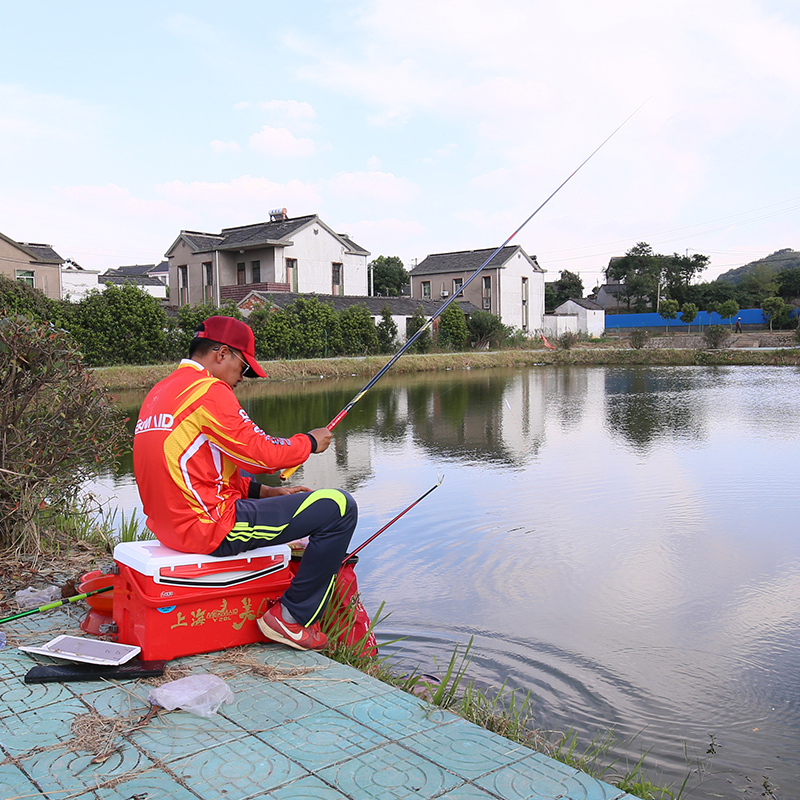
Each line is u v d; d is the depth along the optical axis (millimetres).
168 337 24562
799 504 7258
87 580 2857
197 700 2119
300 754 1888
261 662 2473
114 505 6887
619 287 68812
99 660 2336
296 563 2787
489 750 1920
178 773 1788
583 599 4707
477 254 45750
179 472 2344
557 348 39656
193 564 2432
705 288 62531
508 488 8055
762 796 2613
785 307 51375
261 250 35000
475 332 38500
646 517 6805
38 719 2066
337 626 2840
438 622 4305
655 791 2570
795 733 3072
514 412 15359
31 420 3867
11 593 3275
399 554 5676
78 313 22688
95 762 1835
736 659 3803
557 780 1773
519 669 3656
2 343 3631
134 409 14547
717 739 3006
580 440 11594
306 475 8812
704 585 4969
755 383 22719
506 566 5383
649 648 3910
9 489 3754
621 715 3211
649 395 18938
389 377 26344
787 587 4926
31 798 1674
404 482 8383
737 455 10117
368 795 1695
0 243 28938
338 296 35281
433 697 2598
